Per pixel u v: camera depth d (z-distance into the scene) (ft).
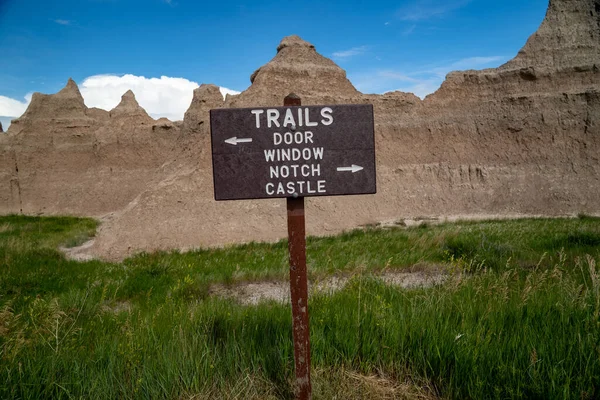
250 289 32.17
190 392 12.42
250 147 11.43
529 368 11.73
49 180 154.81
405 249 42.78
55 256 54.13
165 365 13.08
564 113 116.88
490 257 33.91
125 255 69.15
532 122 118.52
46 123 161.68
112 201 146.41
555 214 105.70
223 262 43.91
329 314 16.83
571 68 119.03
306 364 11.48
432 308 16.61
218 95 99.55
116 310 26.12
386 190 113.50
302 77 105.70
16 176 152.87
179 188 83.10
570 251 33.63
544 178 113.39
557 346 12.59
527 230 55.16
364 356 13.88
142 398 11.96
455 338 13.07
